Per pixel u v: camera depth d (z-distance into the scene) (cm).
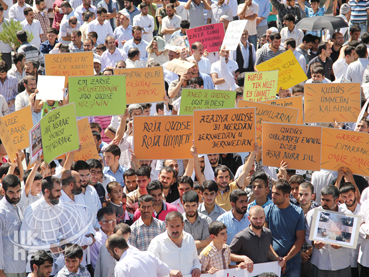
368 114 1684
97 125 1688
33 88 1884
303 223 1171
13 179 1064
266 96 1741
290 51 1906
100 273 1076
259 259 1108
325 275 1177
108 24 2905
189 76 1959
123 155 1625
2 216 1058
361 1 2755
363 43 2292
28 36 2725
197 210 1220
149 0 3169
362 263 1180
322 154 1341
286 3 2945
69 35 2898
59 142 1223
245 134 1338
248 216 1128
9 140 1233
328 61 2416
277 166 1341
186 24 2575
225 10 2888
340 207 1216
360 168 1306
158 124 1353
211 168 1520
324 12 3033
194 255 1066
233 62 2331
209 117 1328
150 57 2502
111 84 1529
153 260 993
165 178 1319
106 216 1157
